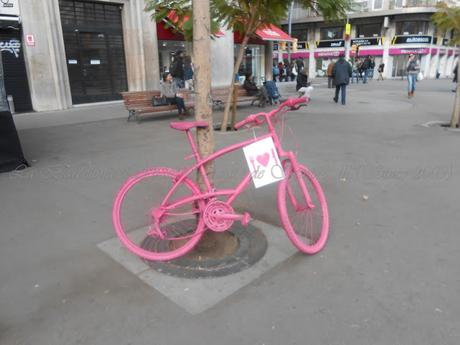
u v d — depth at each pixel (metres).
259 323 2.51
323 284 2.92
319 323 2.50
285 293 2.81
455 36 9.11
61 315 2.61
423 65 39.25
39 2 12.16
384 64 38.28
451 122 9.35
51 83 12.84
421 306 2.66
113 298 2.78
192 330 2.45
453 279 2.97
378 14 38.22
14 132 5.99
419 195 4.79
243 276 3.01
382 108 13.16
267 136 3.17
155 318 2.57
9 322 2.55
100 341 2.38
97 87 14.47
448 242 3.57
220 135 8.41
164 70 16.50
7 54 12.02
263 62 21.92
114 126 9.95
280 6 7.98
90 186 5.25
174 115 11.57
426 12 37.00
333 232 3.78
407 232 3.78
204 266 3.11
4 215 4.29
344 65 14.00
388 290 2.84
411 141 7.88
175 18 8.59
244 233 3.67
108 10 14.23
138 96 10.76
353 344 2.33
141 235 3.72
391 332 2.42
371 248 3.46
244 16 8.60
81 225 4.00
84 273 3.10
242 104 14.77
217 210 3.09
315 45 43.41
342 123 10.12
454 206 4.43
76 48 13.63
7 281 3.01
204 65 3.03
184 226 3.77
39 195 4.92
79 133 9.05
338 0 7.38
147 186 5.14
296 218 4.08
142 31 14.89
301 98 3.18
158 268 3.11
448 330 2.43
